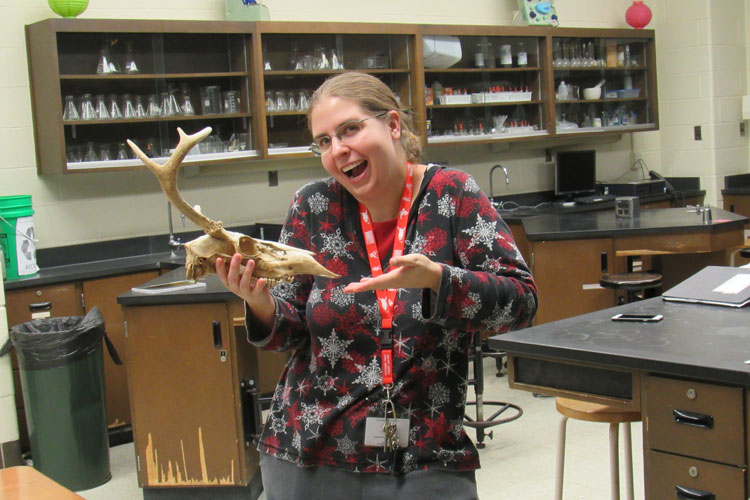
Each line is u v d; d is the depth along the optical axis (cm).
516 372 180
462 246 140
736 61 713
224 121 494
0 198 407
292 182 555
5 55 441
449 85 584
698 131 705
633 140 732
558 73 638
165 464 340
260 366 465
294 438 143
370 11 583
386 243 145
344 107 134
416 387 138
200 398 336
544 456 360
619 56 676
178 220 507
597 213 527
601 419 212
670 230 430
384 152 135
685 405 153
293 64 508
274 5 538
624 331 176
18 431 394
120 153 458
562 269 443
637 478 327
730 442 147
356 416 139
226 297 329
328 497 141
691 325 176
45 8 452
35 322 380
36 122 450
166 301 333
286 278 135
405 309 138
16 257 413
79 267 450
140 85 459
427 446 138
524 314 137
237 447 335
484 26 583
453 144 580
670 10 713
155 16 491
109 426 434
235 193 529
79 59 438
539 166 687
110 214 481
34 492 157
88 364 365
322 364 142
